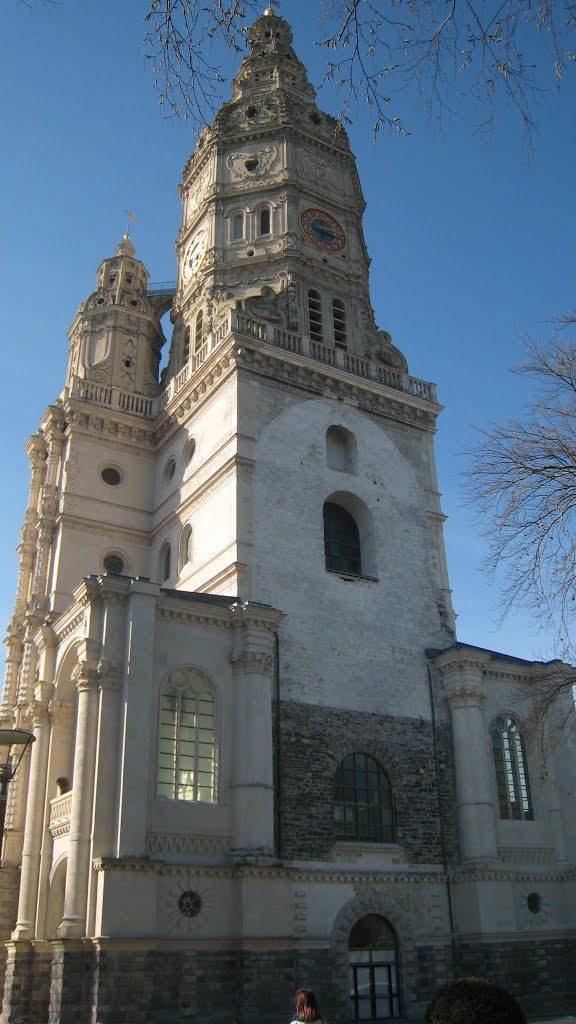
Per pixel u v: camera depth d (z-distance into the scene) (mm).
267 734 33406
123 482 48719
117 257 58125
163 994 28203
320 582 39562
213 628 34594
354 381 45688
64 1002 27000
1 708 47031
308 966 31422
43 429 51250
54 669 37031
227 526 39312
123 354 53750
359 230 55219
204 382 44969
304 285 49344
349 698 37562
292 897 31781
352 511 44062
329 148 55625
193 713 32938
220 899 30375
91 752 30438
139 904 28375
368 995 32781
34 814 34281
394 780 37031
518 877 36594
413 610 42062
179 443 47250
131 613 32219
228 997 29281
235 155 54125
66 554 45750
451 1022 16578
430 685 40312
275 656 36438
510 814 38250
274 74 58406
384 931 34281
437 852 36625
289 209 51094
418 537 44531
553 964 35906
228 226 52000
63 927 28062
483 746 38281
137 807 29625
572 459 23906
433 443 48062
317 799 34625
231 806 32219
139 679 31375
